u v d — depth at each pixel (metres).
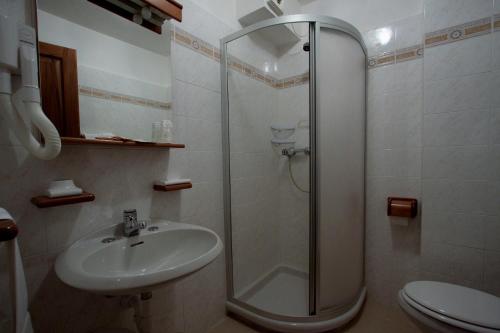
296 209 1.70
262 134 1.74
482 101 1.26
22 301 0.54
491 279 1.27
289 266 1.74
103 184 0.95
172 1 1.07
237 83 1.54
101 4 0.93
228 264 1.55
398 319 1.50
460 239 1.34
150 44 1.09
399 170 1.57
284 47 1.71
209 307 1.45
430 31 1.37
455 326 0.90
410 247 1.56
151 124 1.09
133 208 1.05
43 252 0.80
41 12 0.77
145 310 0.95
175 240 1.03
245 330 1.43
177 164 1.24
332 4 1.79
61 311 0.84
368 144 1.66
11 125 0.66
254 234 1.74
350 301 1.46
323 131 1.31
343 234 1.44
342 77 1.38
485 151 1.26
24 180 0.76
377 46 1.61
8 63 0.63
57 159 0.83
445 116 1.35
